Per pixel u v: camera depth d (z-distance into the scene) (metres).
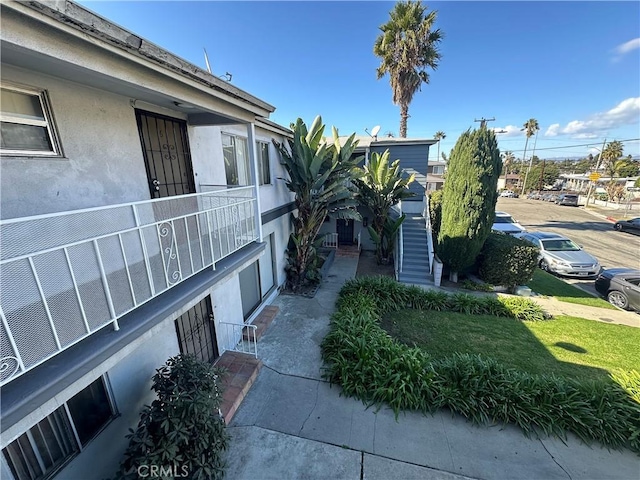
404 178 15.11
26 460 2.53
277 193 9.17
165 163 4.30
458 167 9.60
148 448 2.95
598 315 8.24
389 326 7.48
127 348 2.49
